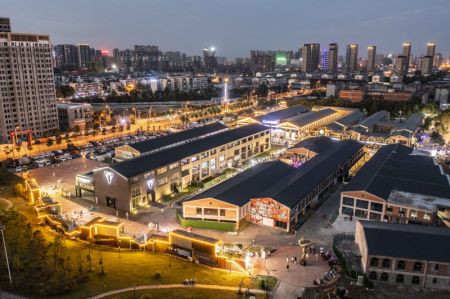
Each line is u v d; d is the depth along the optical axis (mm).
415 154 162125
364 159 179375
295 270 86562
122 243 96625
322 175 133125
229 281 79938
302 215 116625
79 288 71250
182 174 143125
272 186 121375
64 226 104562
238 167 170125
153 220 115000
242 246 98500
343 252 90188
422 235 83562
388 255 79062
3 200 122500
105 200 125688
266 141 199500
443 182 126375
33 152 195875
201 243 88125
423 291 77688
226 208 107750
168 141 177625
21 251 82438
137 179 122812
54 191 137625
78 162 174750
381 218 111438
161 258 90500
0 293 66375
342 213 117312
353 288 78812
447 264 77375
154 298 68625
